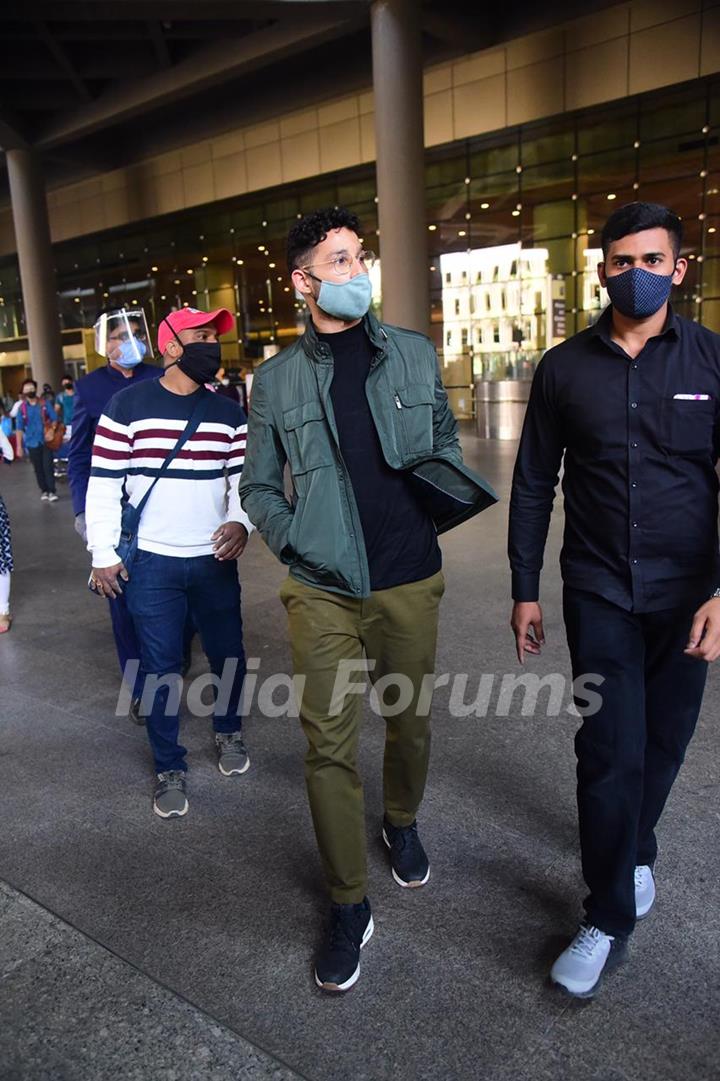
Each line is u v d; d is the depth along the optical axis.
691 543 1.95
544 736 3.37
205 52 19.09
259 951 2.17
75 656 4.59
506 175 20.53
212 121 23.69
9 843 2.73
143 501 2.84
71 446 3.63
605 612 2.00
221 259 27.48
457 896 2.36
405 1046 1.83
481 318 22.28
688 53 16.20
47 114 23.66
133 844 2.71
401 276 16.39
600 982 2.00
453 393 23.12
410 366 2.09
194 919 2.31
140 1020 1.94
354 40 19.70
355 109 21.02
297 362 2.09
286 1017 1.93
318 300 1.96
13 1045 1.87
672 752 2.14
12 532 8.70
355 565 2.04
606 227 1.88
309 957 2.14
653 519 1.94
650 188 18.72
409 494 2.13
